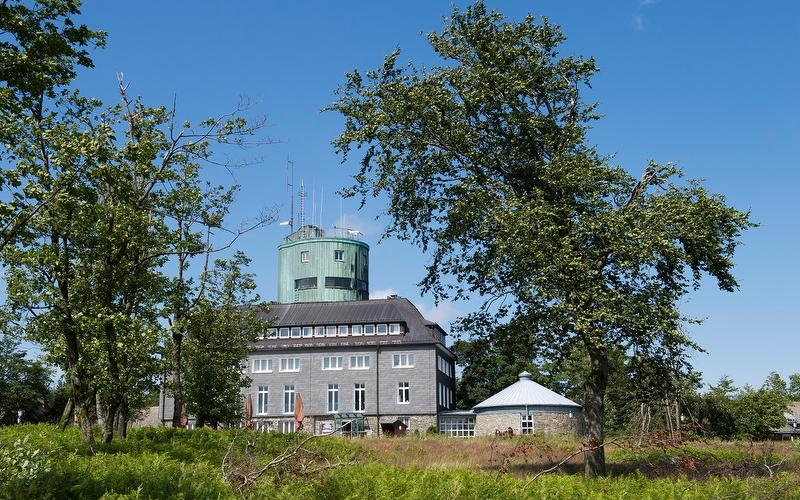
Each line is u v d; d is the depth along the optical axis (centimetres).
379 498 1191
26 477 1135
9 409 6556
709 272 2456
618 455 2770
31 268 2262
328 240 9531
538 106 2581
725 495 1340
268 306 4159
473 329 2603
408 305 7694
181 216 2853
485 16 2558
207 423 4194
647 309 2178
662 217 2264
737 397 5884
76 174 1875
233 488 1205
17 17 1522
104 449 2203
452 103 2456
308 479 1220
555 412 6675
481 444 3812
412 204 2609
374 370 7294
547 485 1331
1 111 1683
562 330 2267
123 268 2380
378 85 2562
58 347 2469
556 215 2241
